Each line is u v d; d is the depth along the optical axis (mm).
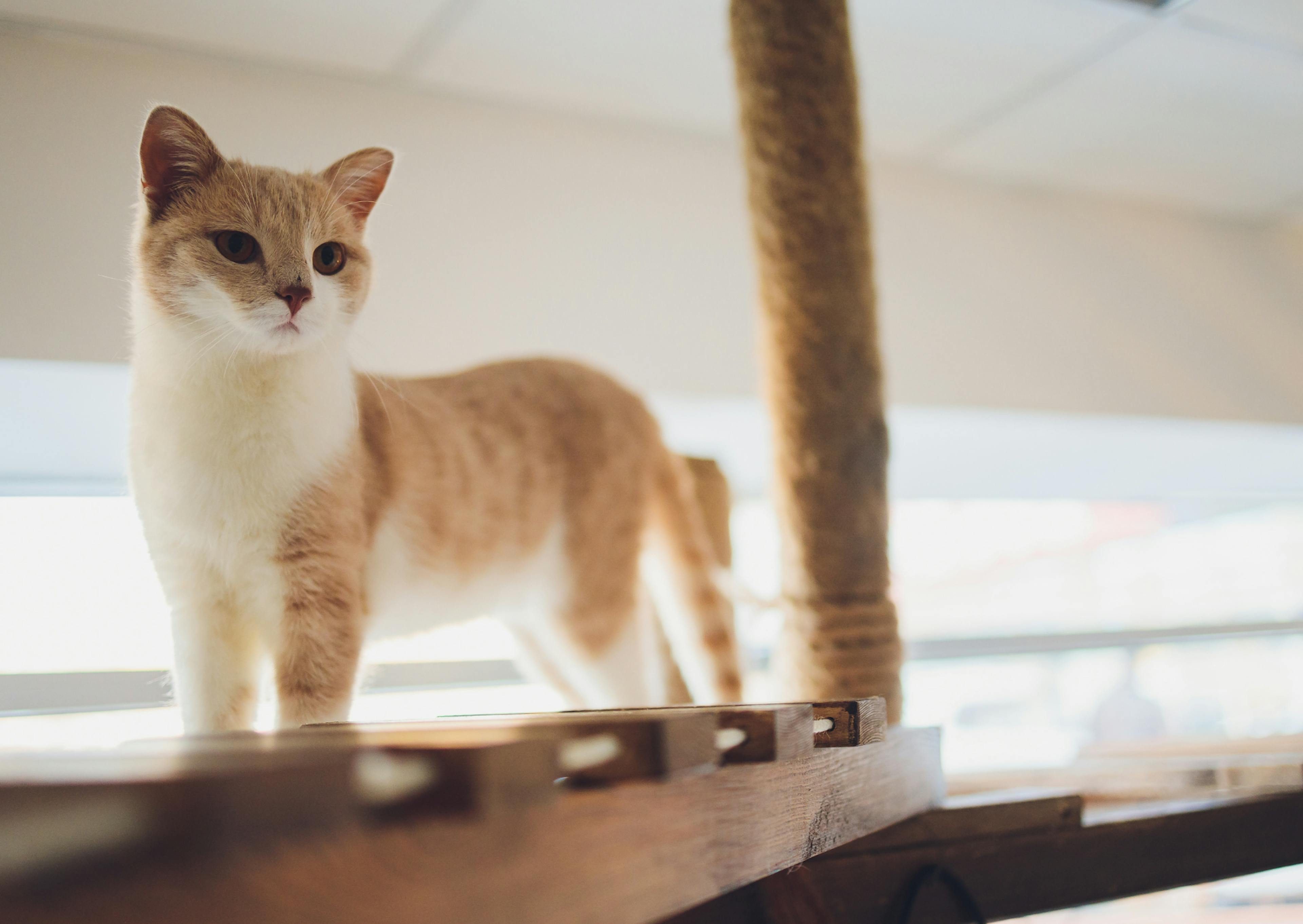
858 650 1326
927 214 2713
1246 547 4000
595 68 2109
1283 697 3723
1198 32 2061
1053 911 1193
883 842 1089
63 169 1792
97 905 328
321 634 1132
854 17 1970
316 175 1244
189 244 1103
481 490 1360
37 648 2082
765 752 664
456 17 1895
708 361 2365
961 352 2664
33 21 1775
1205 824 1330
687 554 1613
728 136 2467
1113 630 3436
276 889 346
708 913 903
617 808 502
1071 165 2713
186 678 1154
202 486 1096
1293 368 3133
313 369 1138
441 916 386
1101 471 3541
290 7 1813
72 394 1881
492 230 2184
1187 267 3061
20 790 332
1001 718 3232
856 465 1342
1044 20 2002
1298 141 2584
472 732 534
